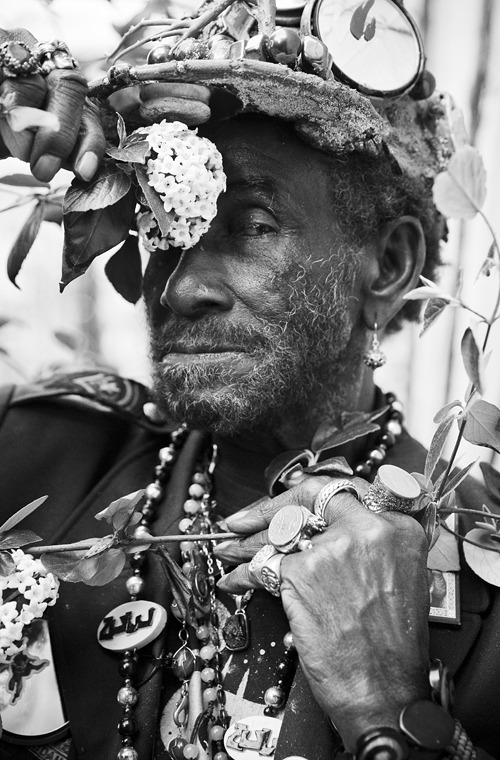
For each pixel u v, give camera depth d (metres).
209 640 1.06
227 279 1.08
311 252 1.10
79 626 1.08
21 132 0.91
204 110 1.00
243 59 0.98
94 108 0.96
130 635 1.05
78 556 0.96
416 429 1.73
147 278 1.16
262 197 1.08
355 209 1.14
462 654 1.03
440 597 1.05
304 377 1.11
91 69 1.28
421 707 0.84
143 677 1.04
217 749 1.00
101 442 1.26
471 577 1.08
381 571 0.91
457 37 1.66
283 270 1.08
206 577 1.10
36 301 1.70
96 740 1.02
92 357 1.70
